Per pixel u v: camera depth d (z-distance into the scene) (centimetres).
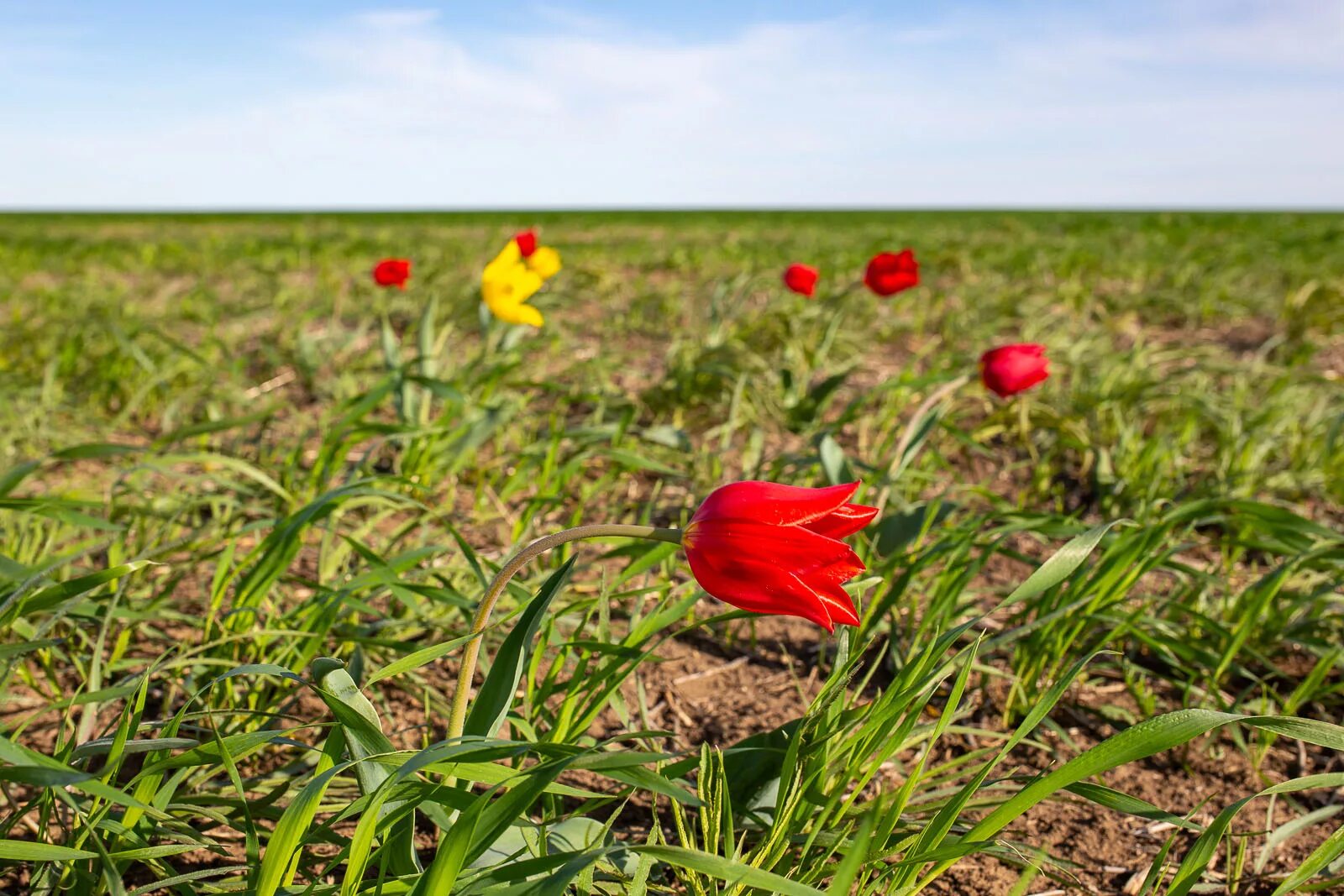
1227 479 108
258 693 68
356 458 119
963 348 182
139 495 94
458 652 79
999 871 62
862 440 127
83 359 152
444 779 48
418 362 116
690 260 350
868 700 76
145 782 47
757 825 56
